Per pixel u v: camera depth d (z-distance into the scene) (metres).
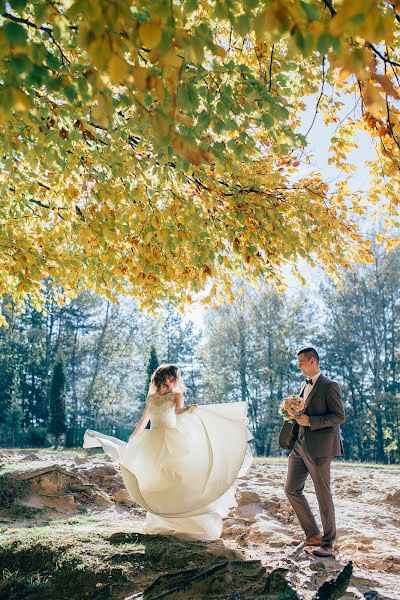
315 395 5.90
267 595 4.21
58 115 4.93
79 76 3.72
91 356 57.59
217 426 5.95
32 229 7.73
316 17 2.62
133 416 60.88
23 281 6.29
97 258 6.94
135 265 7.05
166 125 2.87
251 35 5.14
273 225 6.22
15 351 51.72
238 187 6.22
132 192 5.88
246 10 2.81
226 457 5.86
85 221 6.74
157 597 4.09
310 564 5.10
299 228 6.80
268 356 48.44
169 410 5.88
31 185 6.57
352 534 6.46
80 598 4.24
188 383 71.50
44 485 7.85
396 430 46.81
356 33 2.23
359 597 4.28
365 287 43.84
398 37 4.80
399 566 5.27
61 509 7.45
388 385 49.56
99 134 5.48
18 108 2.79
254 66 5.62
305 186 6.55
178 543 5.32
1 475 7.79
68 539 5.16
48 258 6.39
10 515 6.88
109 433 43.22
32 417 54.72
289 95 5.36
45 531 5.53
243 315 49.47
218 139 6.11
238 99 4.49
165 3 2.52
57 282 7.95
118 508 8.08
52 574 4.49
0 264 7.30
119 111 5.63
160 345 64.31
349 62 2.57
